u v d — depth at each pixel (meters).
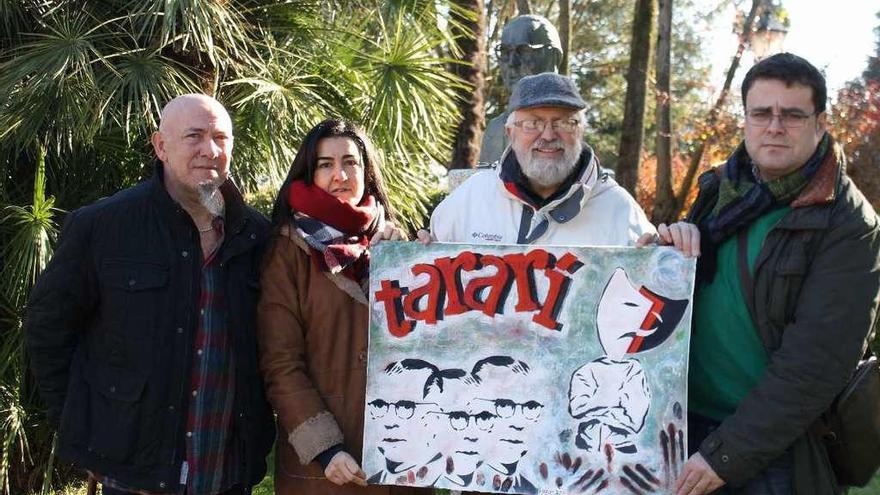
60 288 2.68
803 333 2.31
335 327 2.73
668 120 12.70
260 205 5.91
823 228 2.33
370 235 2.85
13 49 4.93
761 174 2.46
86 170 5.12
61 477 5.02
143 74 4.84
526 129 2.75
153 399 2.65
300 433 2.64
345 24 6.18
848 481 2.54
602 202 2.84
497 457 2.60
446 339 2.64
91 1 5.21
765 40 11.69
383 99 5.62
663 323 2.53
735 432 2.34
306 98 5.48
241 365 2.74
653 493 2.50
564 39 12.97
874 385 2.41
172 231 2.72
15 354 4.52
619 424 2.54
